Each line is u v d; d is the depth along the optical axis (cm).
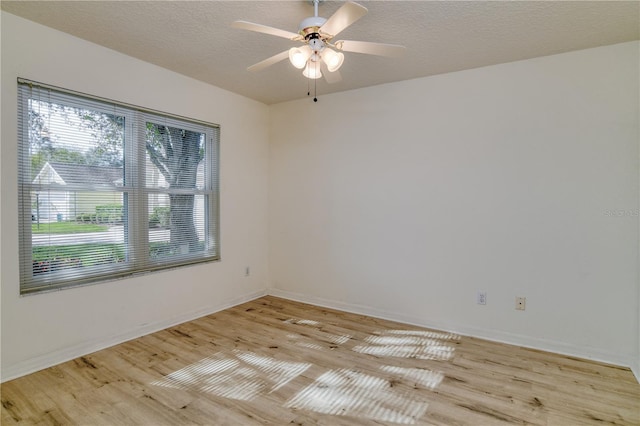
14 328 225
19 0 203
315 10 191
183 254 338
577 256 265
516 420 185
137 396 205
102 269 275
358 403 200
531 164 279
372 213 354
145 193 304
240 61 294
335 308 379
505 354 266
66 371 233
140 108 293
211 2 203
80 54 254
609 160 253
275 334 304
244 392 211
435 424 181
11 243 224
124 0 203
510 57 275
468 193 304
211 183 365
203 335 301
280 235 423
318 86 354
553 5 200
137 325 296
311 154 395
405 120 333
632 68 246
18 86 226
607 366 247
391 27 228
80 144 259
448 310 315
